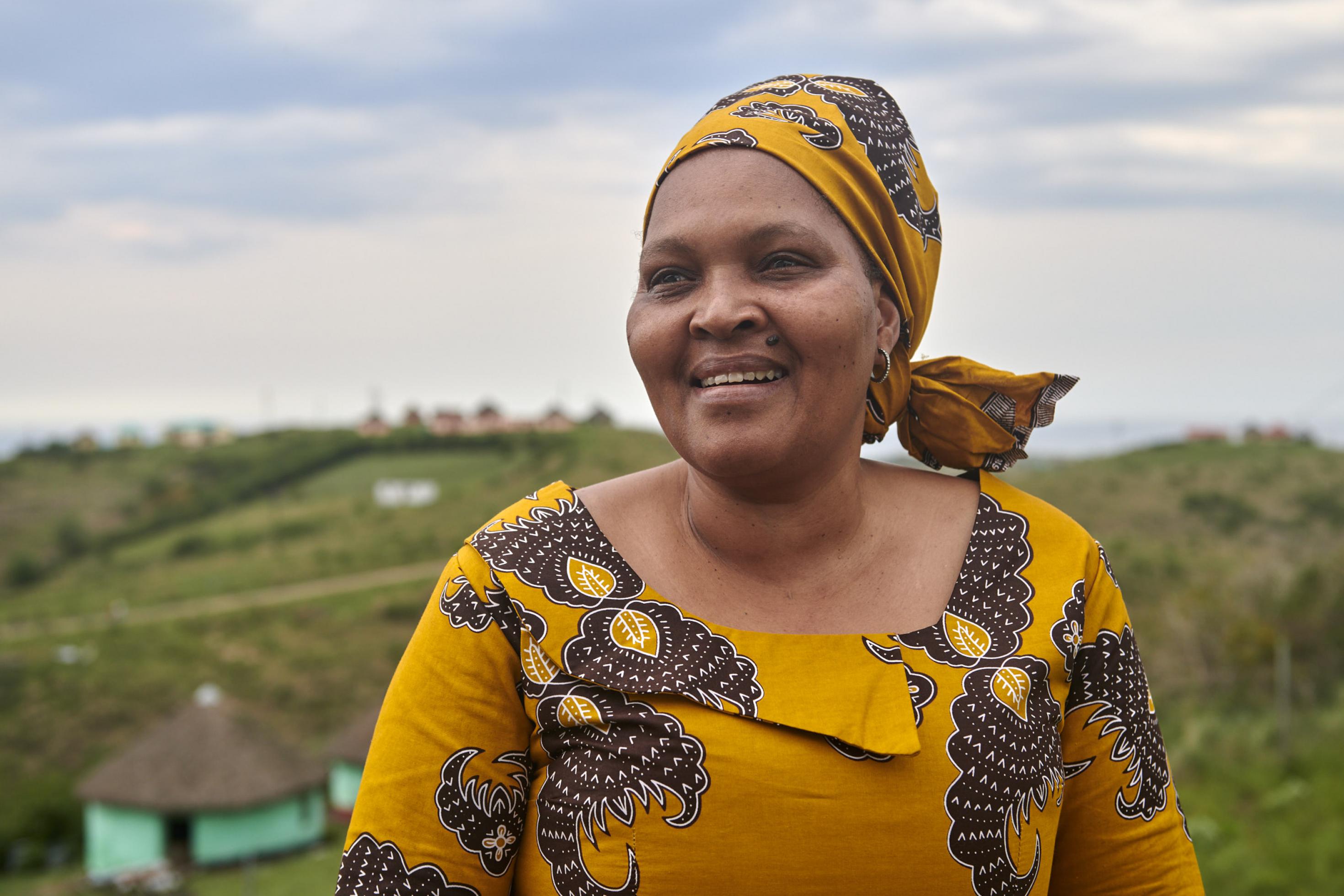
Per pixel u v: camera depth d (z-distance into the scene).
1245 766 13.27
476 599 1.27
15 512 81.06
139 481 89.00
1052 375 1.43
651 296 1.29
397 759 1.25
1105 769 1.34
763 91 1.34
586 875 1.17
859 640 1.22
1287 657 15.50
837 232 1.27
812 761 1.13
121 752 34.91
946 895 1.14
